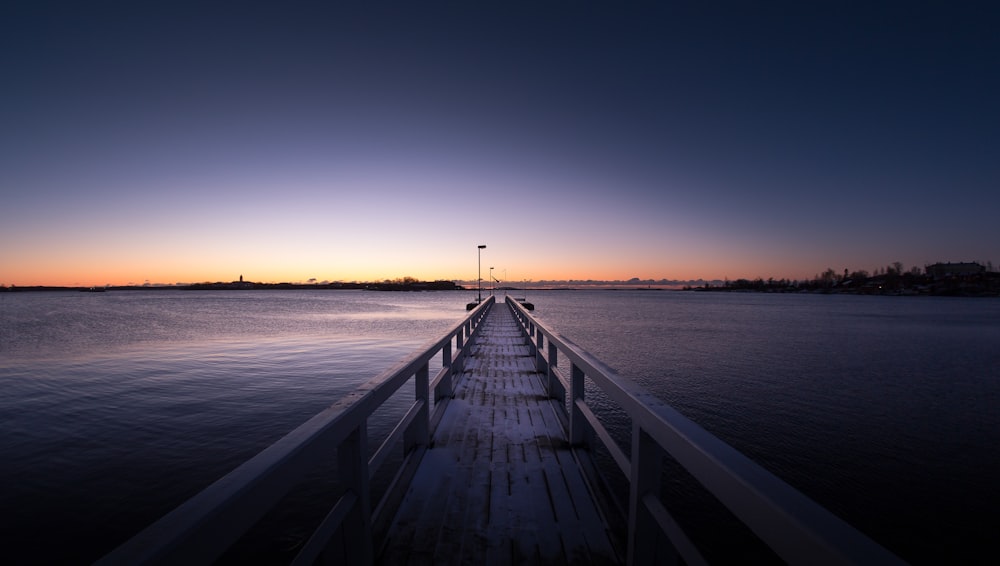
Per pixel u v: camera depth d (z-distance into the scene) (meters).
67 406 11.89
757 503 0.89
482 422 4.26
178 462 8.12
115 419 10.59
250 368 16.73
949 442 10.71
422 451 3.46
